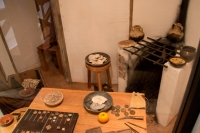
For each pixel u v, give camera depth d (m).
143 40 2.20
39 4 2.77
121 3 2.10
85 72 2.73
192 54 1.67
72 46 2.51
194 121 1.41
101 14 2.20
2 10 2.39
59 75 3.04
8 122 1.48
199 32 1.70
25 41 2.83
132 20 2.20
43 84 2.71
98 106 1.50
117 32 2.30
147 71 2.21
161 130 1.97
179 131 1.54
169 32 2.09
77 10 2.21
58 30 2.38
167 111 1.88
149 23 2.20
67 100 1.63
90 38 2.41
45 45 2.97
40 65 3.22
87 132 1.31
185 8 2.02
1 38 2.41
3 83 2.32
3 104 2.06
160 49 2.11
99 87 2.40
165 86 1.79
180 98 1.91
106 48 2.46
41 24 2.92
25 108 1.70
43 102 1.62
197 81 1.22
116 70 2.62
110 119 1.41
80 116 1.46
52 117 1.43
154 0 2.04
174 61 1.67
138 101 1.55
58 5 2.20
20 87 2.41
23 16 2.70
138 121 1.39
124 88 2.40
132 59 2.15
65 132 1.30
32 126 1.36
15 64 2.74
